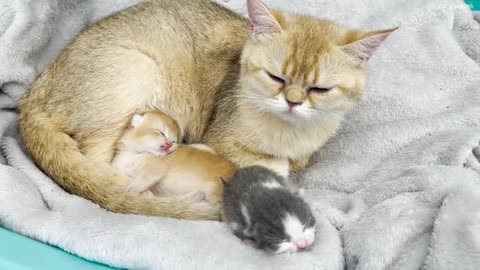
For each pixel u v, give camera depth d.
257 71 0.70
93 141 0.74
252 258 0.63
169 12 0.78
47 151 0.72
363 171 0.78
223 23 0.80
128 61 0.74
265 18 0.69
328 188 0.77
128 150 0.74
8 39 0.79
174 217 0.68
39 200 0.68
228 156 0.76
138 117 0.75
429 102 0.82
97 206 0.68
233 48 0.78
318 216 0.69
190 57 0.77
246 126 0.74
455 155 0.75
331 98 0.69
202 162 0.73
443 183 0.70
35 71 0.83
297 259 0.63
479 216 0.64
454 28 0.93
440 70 0.85
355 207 0.71
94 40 0.75
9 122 0.78
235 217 0.65
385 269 0.64
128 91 0.74
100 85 0.73
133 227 0.64
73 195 0.69
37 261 0.62
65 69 0.74
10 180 0.68
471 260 0.61
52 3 0.82
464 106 0.82
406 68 0.85
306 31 0.70
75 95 0.73
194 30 0.79
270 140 0.74
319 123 0.73
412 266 0.63
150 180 0.72
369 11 0.91
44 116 0.74
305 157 0.78
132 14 0.77
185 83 0.78
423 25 0.89
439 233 0.63
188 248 0.63
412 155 0.77
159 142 0.74
